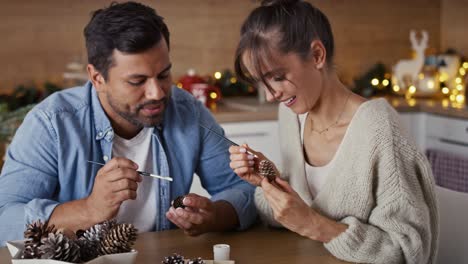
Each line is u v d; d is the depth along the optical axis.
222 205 1.67
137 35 1.51
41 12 3.34
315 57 1.50
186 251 1.51
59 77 3.40
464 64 3.78
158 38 1.54
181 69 3.61
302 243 1.57
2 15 3.28
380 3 3.90
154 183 1.80
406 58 4.01
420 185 1.50
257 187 1.73
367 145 1.48
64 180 1.72
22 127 1.73
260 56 1.46
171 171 1.83
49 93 3.19
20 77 3.34
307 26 1.47
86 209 1.53
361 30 3.89
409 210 1.45
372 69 3.77
